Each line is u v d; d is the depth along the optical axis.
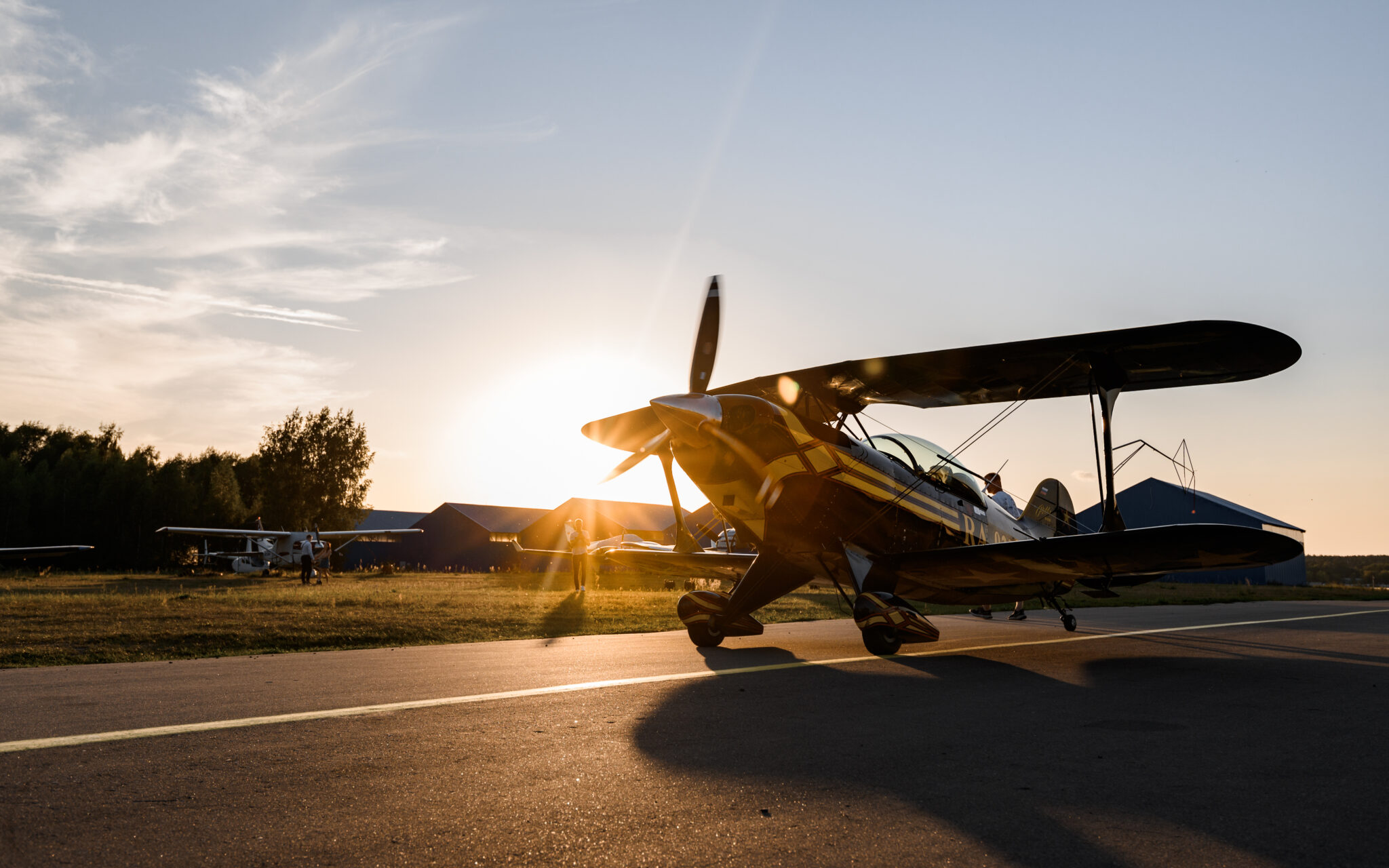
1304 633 8.95
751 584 7.13
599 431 9.31
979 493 8.51
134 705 3.82
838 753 3.03
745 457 6.59
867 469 7.14
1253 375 7.03
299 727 3.35
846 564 6.86
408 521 62.88
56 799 2.30
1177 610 14.09
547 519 47.94
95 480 53.00
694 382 6.94
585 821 2.19
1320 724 3.69
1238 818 2.26
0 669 5.25
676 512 8.55
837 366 7.30
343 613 9.34
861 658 6.32
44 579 26.61
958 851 1.98
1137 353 6.75
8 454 70.19
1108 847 2.02
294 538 35.91
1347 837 2.10
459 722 3.51
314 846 1.96
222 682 4.60
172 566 50.25
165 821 2.13
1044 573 6.95
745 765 2.83
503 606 11.18
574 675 5.04
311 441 55.75
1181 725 3.65
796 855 1.95
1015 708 4.07
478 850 1.96
